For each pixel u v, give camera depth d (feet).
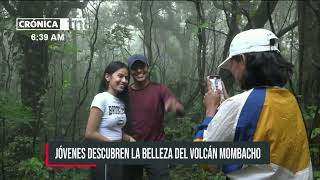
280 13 41.81
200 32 16.53
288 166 5.73
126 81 11.74
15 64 26.86
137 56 12.39
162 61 37.88
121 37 29.53
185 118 20.22
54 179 15.12
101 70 38.42
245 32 6.11
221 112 5.87
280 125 5.66
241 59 6.02
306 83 15.08
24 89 25.16
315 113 11.60
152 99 12.35
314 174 9.93
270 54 5.90
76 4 37.32
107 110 11.41
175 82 31.53
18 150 17.46
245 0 17.66
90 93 38.14
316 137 12.23
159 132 12.53
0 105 14.66
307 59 15.16
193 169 16.98
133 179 12.09
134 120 12.26
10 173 15.87
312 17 15.10
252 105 5.71
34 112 19.90
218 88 6.67
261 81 5.91
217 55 28.76
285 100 5.84
